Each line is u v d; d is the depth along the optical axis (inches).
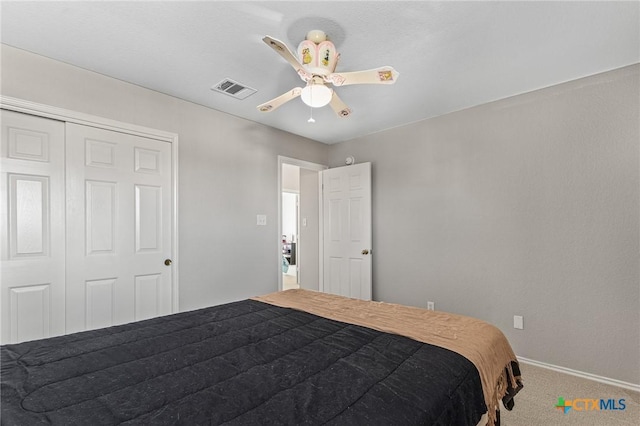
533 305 104.1
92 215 93.7
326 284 165.3
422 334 58.1
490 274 113.9
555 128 100.8
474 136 118.7
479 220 116.8
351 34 74.3
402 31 73.1
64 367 44.5
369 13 67.1
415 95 109.3
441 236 127.3
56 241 87.5
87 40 77.9
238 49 82.1
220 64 89.7
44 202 85.9
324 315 71.2
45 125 86.3
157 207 107.2
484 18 68.5
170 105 110.3
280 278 145.4
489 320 113.5
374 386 39.7
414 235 135.8
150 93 105.5
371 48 80.0
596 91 93.7
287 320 67.5
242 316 70.5
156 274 106.4
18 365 45.1
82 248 91.8
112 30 73.9
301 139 158.6
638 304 86.7
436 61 86.5
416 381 40.9
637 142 87.3
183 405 35.3
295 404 35.7
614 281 90.3
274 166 144.6
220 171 124.3
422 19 68.9
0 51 78.9
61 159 88.6
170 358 48.0
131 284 100.9
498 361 56.6
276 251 144.3
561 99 99.7
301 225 204.8
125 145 100.3
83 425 31.4
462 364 47.1
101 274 95.1
